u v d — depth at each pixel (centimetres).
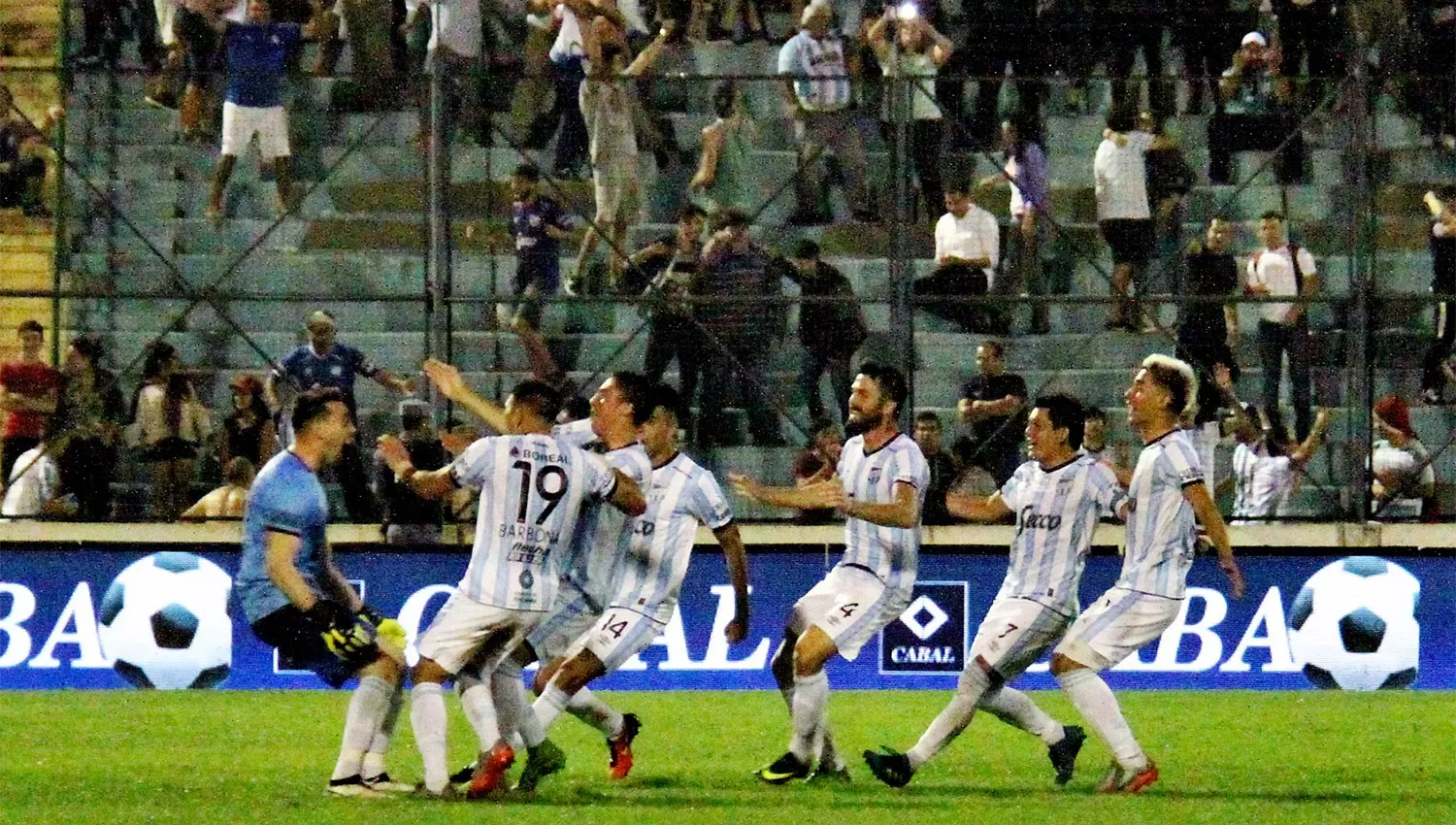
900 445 3275
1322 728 4169
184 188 5300
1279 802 3130
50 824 2792
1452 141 5347
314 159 5294
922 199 5141
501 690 3053
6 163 5197
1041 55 5569
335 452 3031
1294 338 4981
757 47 5731
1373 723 4247
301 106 5400
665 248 4934
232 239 5247
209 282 5241
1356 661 4825
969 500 3294
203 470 4919
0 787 3203
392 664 3042
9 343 5306
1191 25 5556
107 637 4750
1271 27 5534
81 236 5309
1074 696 3203
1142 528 3203
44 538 4750
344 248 5238
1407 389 5094
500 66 5416
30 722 4128
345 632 2972
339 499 4981
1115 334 5112
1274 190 5303
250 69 5106
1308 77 5025
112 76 5441
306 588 2956
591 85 5019
